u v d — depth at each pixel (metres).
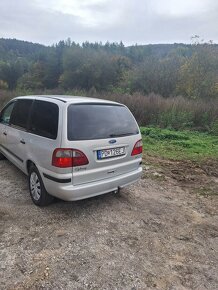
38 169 4.05
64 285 2.74
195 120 14.16
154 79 34.44
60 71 76.06
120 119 4.39
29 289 2.67
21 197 4.59
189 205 4.84
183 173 6.60
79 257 3.18
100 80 63.94
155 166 7.02
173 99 16.58
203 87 27.86
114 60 64.62
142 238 3.67
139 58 72.44
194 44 30.61
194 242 3.67
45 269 2.95
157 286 2.83
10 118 5.32
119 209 4.44
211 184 5.96
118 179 4.22
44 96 4.59
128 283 2.84
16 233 3.57
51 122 3.91
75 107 3.90
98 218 4.10
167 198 5.07
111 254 3.28
